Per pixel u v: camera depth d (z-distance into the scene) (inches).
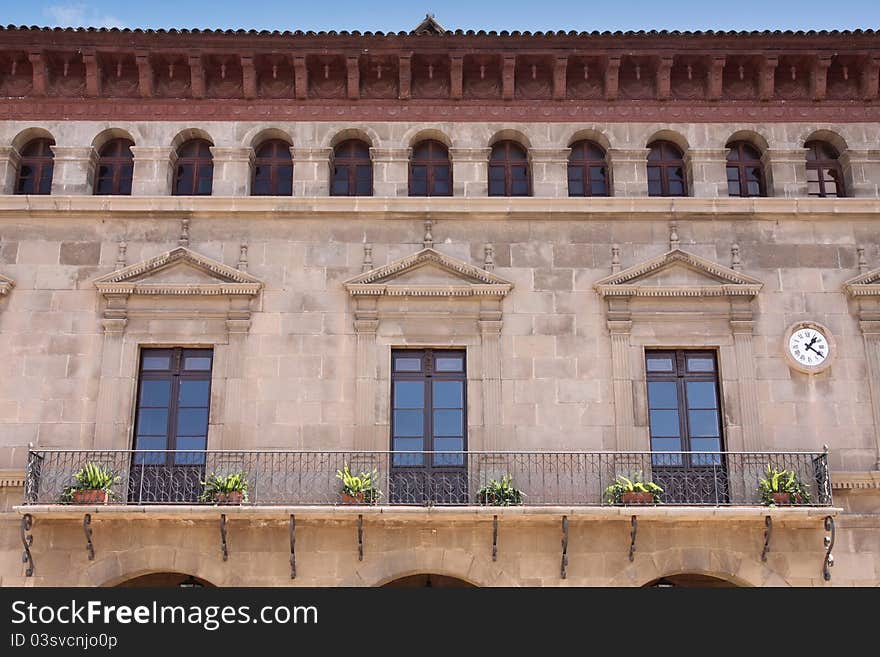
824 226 961.5
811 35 971.9
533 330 926.4
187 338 918.4
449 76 989.8
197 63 971.3
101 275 934.4
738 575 856.3
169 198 945.5
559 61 976.9
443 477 883.4
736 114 990.4
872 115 991.6
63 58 978.1
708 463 893.8
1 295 925.8
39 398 901.2
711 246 953.5
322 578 846.5
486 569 851.4
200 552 850.8
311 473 877.8
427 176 989.2
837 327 933.2
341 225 954.1
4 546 853.2
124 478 872.9
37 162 984.9
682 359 928.9
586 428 901.8
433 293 927.0
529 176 988.6
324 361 915.4
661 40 973.8
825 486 858.8
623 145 981.2
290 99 988.6
